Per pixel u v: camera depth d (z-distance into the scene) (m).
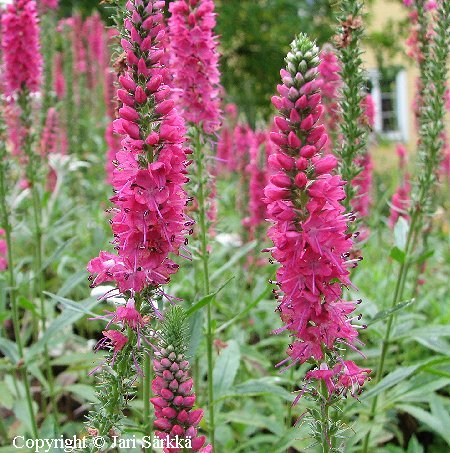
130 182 0.36
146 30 0.37
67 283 0.53
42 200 0.76
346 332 0.36
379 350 0.61
